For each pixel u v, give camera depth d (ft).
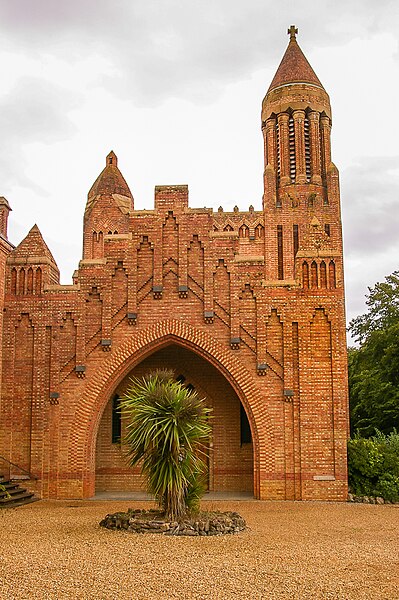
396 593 34.96
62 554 43.32
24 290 86.63
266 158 151.94
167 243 86.58
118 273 86.28
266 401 81.92
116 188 153.79
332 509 71.36
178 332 84.28
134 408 56.44
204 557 43.09
